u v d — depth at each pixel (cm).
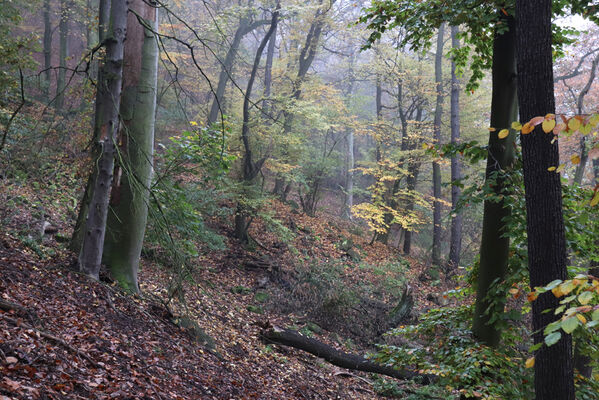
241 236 1561
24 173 1059
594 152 271
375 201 2042
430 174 2873
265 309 1220
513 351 684
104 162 700
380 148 2205
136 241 807
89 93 768
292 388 805
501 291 644
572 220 630
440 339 686
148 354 603
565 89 2311
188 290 1036
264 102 1875
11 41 815
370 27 735
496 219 666
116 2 671
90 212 713
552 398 438
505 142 665
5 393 362
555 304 437
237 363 790
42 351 455
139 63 808
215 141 954
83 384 437
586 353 611
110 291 716
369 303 1432
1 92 847
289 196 2547
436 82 2202
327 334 1216
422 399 905
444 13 676
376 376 1052
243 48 2744
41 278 646
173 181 1220
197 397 562
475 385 567
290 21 2208
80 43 2908
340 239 1994
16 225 861
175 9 2280
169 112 1830
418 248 2672
